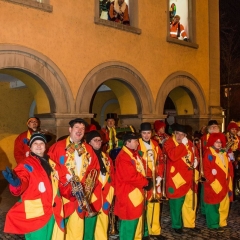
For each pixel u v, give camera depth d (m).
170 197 5.68
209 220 6.00
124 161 4.71
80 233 4.27
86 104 7.57
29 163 3.72
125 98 9.11
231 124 7.80
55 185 3.85
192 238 5.57
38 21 6.80
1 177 10.20
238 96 18.75
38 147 3.83
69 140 4.42
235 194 7.97
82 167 4.32
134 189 4.76
